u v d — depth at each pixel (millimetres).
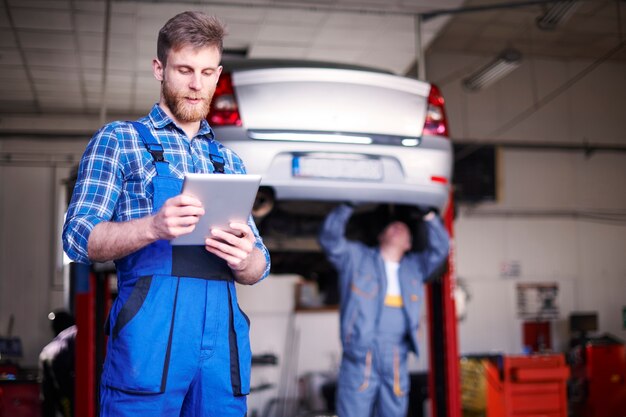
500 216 13016
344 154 3777
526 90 13031
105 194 1826
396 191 3850
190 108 1899
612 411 11227
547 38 11938
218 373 1825
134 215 1846
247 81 3738
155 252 1791
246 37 8648
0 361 10555
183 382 1788
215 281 1839
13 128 11531
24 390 7930
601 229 13273
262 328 10844
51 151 11594
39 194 11539
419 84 4004
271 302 10906
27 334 11383
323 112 3775
